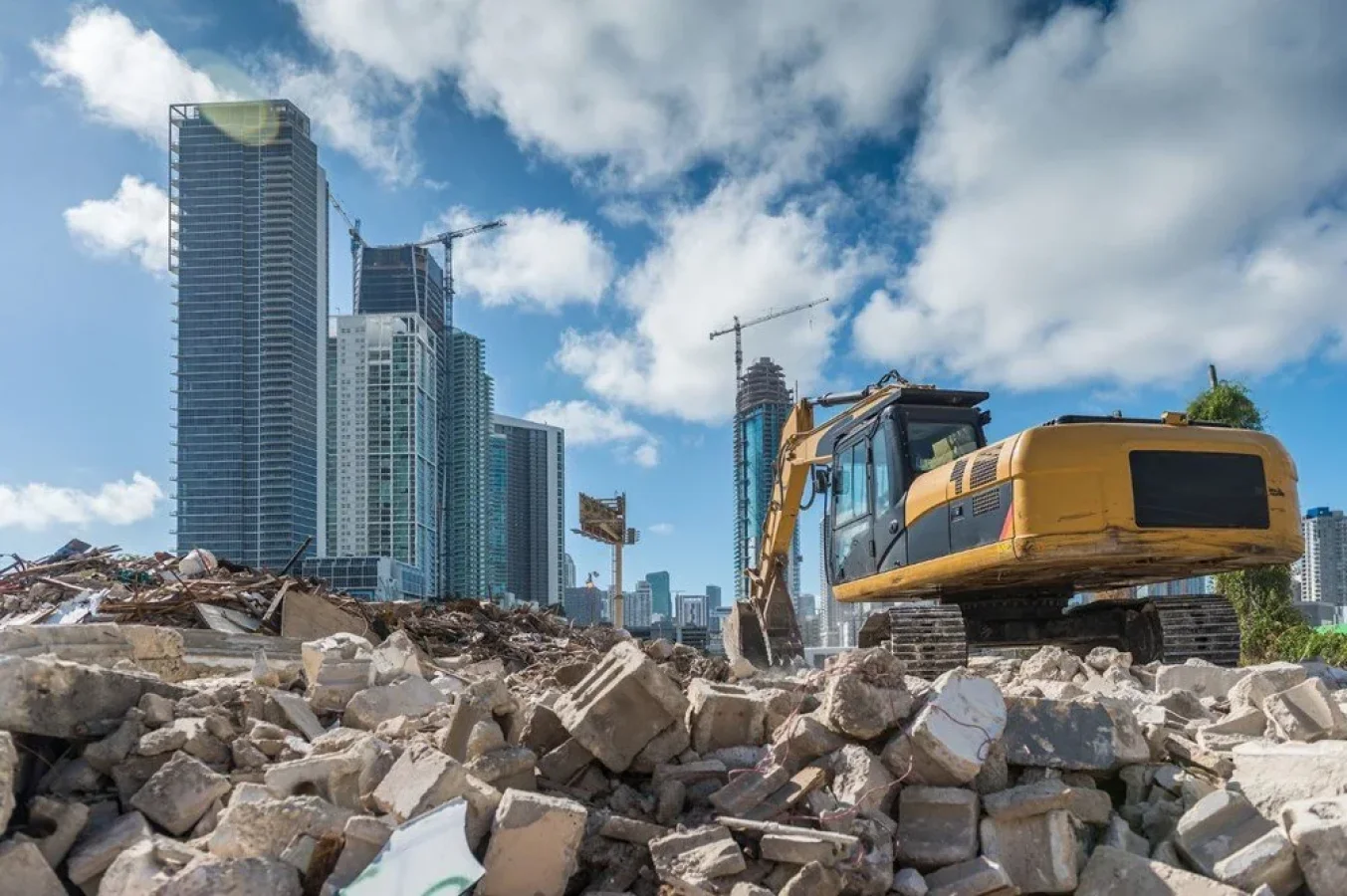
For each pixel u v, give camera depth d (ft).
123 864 14.42
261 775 17.92
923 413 46.16
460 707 18.63
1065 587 45.01
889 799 17.20
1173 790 17.78
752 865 15.66
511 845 14.71
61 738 17.97
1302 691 19.83
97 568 51.60
